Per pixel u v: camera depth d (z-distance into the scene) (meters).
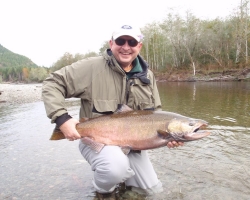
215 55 16.36
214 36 16.64
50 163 1.70
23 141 2.23
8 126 2.88
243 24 14.32
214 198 1.23
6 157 1.82
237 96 5.46
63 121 1.19
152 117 1.23
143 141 1.22
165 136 1.22
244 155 1.79
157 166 1.62
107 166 1.16
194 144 2.05
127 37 1.22
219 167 1.59
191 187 1.34
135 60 1.34
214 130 2.47
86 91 1.27
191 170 1.55
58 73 1.26
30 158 1.79
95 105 1.26
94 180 1.29
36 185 1.39
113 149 1.20
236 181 1.40
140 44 1.31
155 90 1.47
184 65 18.41
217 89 7.61
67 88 1.26
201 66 16.98
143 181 1.33
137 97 1.32
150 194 1.29
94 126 1.23
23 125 2.92
